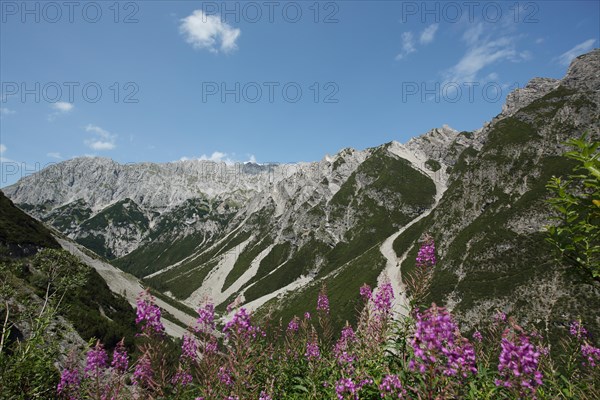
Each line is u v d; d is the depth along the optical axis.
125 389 8.69
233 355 7.93
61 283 15.19
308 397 8.45
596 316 83.00
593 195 5.52
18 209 67.94
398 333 7.83
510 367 5.29
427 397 5.50
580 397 6.74
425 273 8.48
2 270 12.06
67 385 9.81
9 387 9.23
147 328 8.91
